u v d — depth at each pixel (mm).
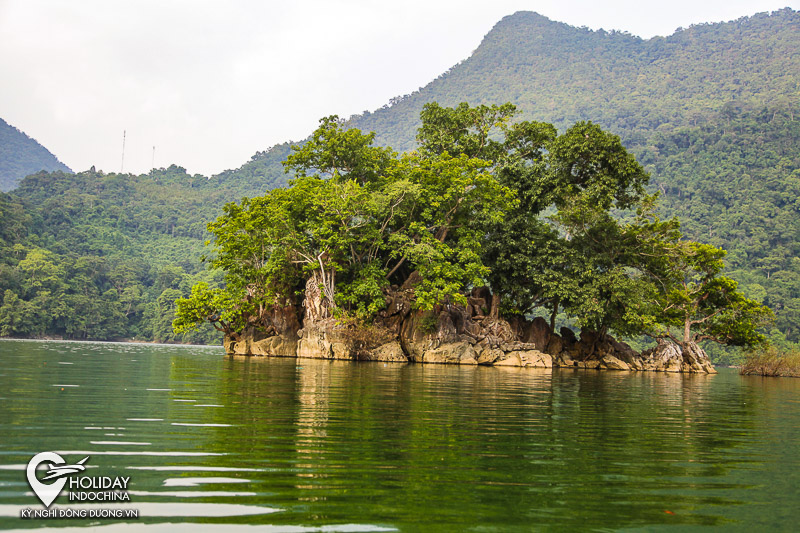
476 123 50375
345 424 9508
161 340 109562
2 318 93875
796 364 45469
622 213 120250
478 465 6887
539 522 4832
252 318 44844
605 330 49000
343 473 6191
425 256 39781
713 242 129000
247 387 15469
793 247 123188
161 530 4355
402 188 41531
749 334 48844
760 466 7523
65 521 4516
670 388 24672
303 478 5918
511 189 45625
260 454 6938
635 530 4758
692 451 8508
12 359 24578
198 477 5812
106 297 114250
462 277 43562
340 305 41531
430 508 5086
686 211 143750
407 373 25844
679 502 5637
